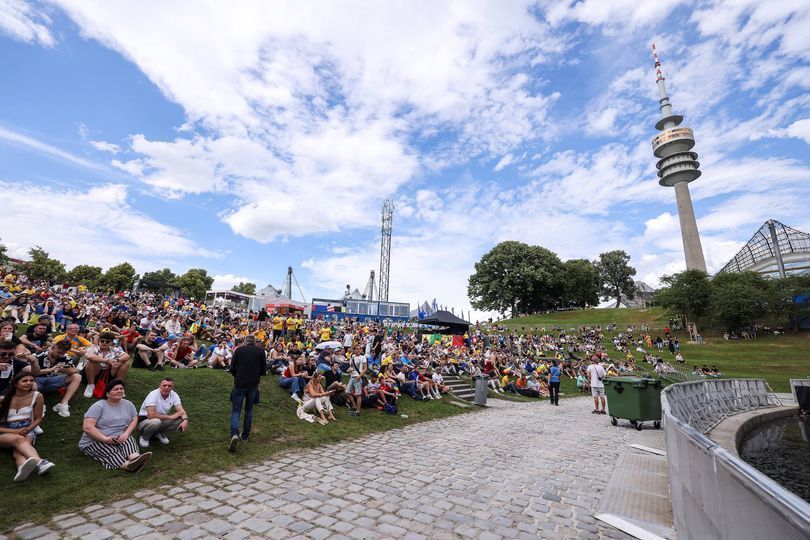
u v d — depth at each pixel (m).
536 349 42.06
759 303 46.53
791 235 65.75
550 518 4.75
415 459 7.28
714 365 36.84
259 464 6.50
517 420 12.46
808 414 17.08
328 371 11.96
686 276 53.28
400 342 25.77
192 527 4.18
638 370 35.34
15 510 4.23
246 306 50.44
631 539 4.23
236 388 7.29
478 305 83.06
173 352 11.80
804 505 1.37
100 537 3.88
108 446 5.73
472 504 5.14
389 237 68.25
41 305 17.38
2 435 5.09
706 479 2.77
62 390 6.86
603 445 8.86
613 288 100.00
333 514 4.66
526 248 80.31
